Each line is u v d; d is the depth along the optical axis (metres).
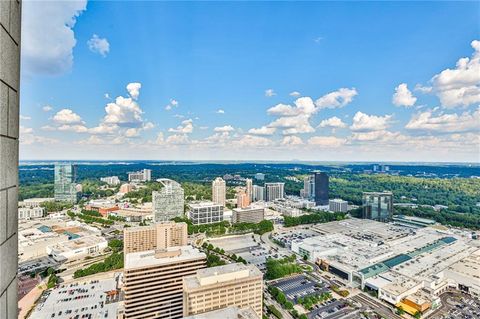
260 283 84.38
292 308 107.94
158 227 144.50
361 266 140.00
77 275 134.88
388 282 124.44
